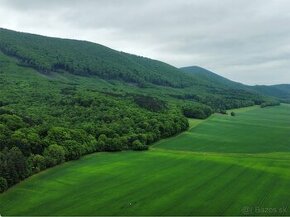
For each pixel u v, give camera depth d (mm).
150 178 116875
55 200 97125
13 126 136125
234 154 153750
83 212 89625
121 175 119750
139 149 156750
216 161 138625
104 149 152750
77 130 149625
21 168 110125
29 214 87875
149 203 95812
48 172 120375
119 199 98375
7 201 95875
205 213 89000
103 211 90250
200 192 104000
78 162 134375
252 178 116938
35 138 129625
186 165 132750
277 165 133125
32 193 101875
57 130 140375
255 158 145125
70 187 107375
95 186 108625
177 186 109250
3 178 102062
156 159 141250
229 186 109188
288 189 106375
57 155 128125
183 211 90375
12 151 112312
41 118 162000
